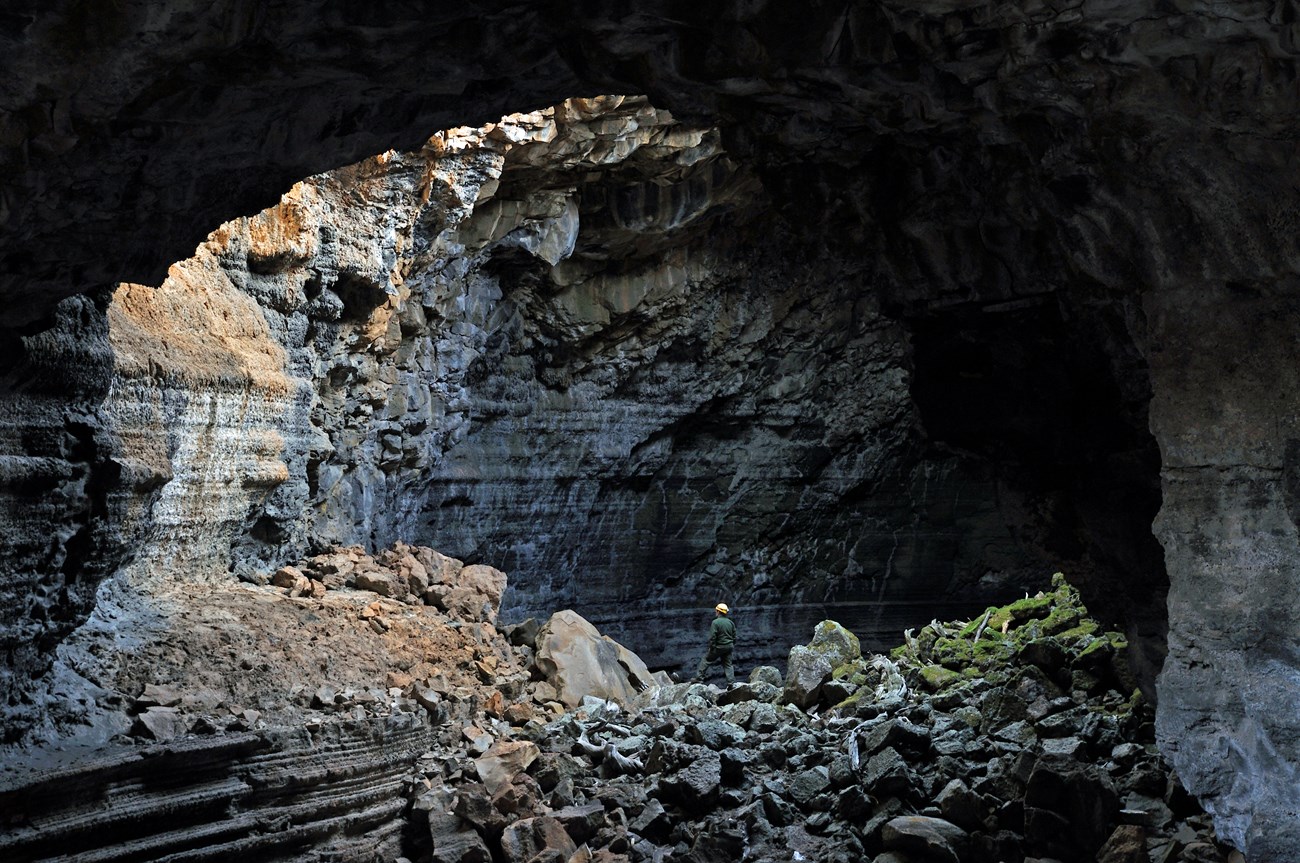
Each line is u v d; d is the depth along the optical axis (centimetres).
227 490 1033
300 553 1233
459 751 927
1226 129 521
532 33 533
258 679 855
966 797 782
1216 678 605
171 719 736
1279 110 496
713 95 624
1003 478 913
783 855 785
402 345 1477
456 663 1095
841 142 681
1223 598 602
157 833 671
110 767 654
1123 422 761
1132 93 520
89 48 438
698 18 518
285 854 730
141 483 756
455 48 525
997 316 767
